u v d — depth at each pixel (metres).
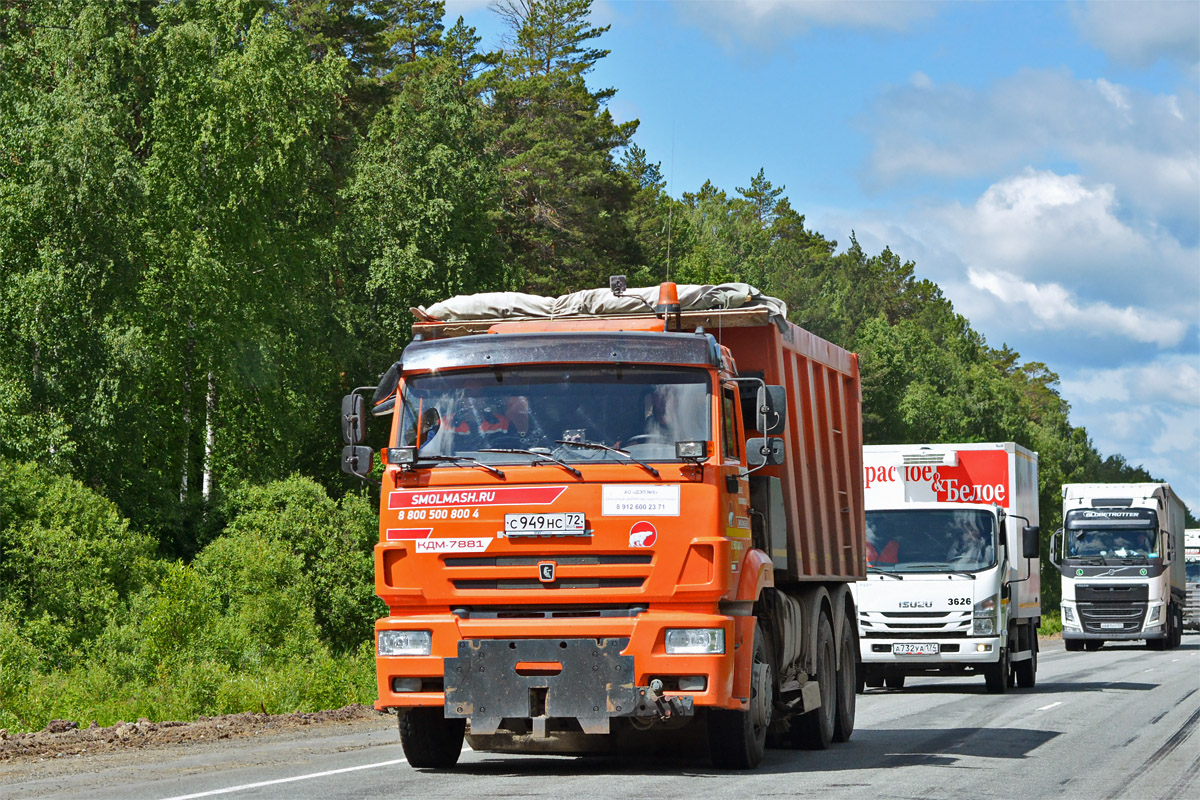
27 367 43.53
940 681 32.53
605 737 13.66
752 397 13.30
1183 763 14.01
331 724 19.14
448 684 11.63
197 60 51.25
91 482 44.09
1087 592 48.47
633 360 12.04
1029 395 172.38
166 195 50.28
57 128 44.88
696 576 11.54
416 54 80.00
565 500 11.68
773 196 135.62
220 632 28.20
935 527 27.02
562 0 83.00
